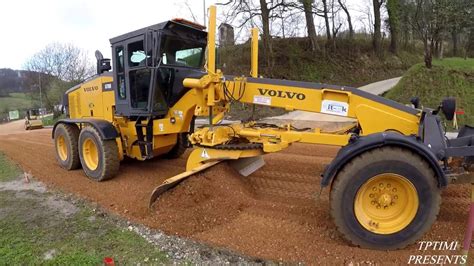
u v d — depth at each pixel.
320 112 4.17
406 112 3.90
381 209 3.45
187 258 3.31
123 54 5.74
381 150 3.30
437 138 3.58
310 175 5.84
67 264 3.23
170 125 5.58
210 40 4.33
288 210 4.29
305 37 26.73
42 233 3.96
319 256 3.25
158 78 5.49
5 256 3.43
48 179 6.24
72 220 4.32
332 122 9.60
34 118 23.11
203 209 4.20
